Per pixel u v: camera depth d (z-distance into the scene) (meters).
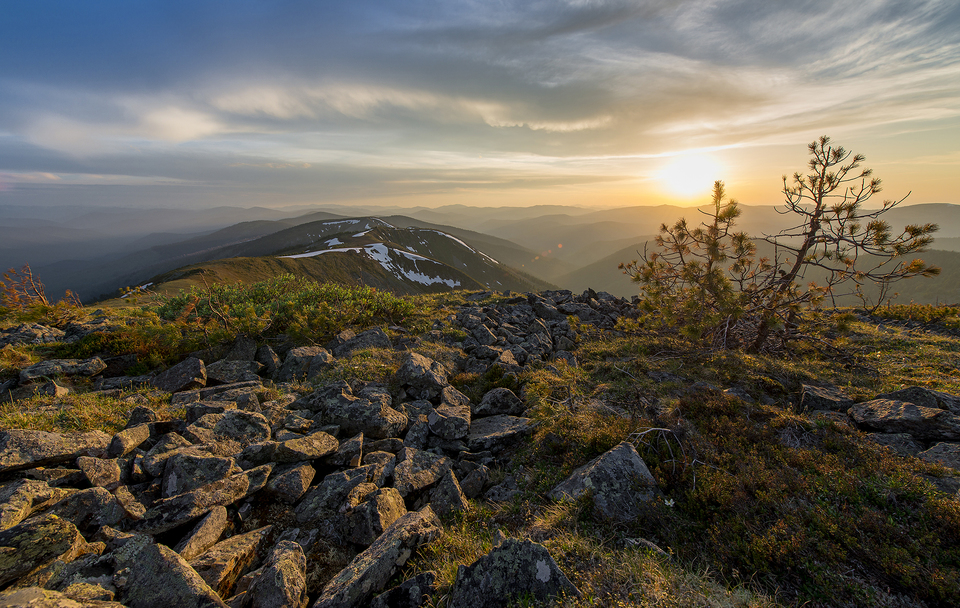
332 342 17.02
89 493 5.95
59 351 14.62
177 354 15.59
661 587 4.90
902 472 6.91
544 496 7.75
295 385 12.83
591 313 24.89
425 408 11.66
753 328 17.81
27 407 9.70
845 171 14.91
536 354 16.64
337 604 4.89
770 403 11.06
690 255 18.58
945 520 5.60
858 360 15.50
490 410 11.59
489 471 9.08
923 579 4.86
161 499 6.27
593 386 13.25
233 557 5.68
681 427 8.46
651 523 6.43
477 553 5.99
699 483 6.97
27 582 4.32
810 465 7.39
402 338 17.75
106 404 10.36
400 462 8.53
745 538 5.83
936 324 21.84
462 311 23.66
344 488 7.47
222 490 6.65
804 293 16.95
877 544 5.45
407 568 5.83
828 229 15.72
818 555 5.39
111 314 21.73
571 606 4.53
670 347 17.72
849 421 9.32
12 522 5.11
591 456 8.58
